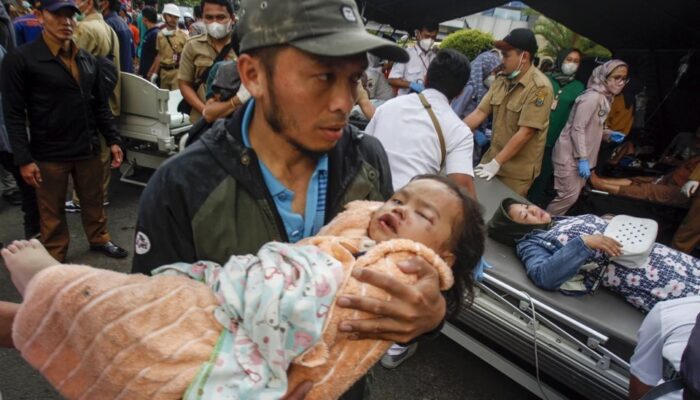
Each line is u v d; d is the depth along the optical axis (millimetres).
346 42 641
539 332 2025
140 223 825
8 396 1989
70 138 2709
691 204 3402
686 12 3252
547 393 2113
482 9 4250
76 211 3830
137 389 648
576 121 3545
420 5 4367
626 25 3828
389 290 739
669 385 1191
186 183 792
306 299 700
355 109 3949
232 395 650
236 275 742
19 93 2426
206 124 1404
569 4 3715
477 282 2094
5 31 3580
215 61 3305
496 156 3268
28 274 821
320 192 940
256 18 681
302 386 724
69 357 672
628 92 4531
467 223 1009
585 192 3928
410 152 2088
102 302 646
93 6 3844
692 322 1347
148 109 3832
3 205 3850
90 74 2734
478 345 2342
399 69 4973
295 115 706
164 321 674
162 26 5824
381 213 963
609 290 2199
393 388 2303
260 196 828
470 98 4477
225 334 710
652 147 4395
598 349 1872
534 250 2285
